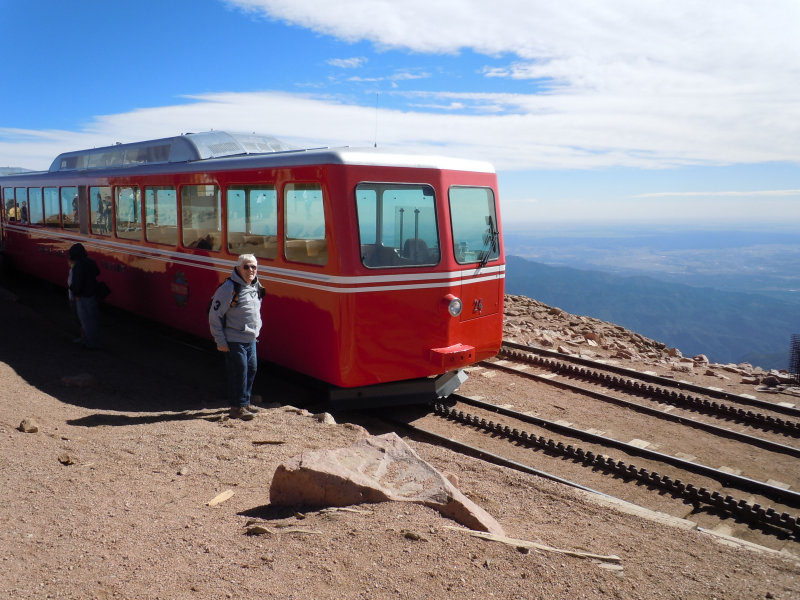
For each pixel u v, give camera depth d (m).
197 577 3.26
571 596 3.27
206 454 5.36
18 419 6.01
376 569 3.36
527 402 8.98
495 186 8.55
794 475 6.82
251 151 10.11
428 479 4.32
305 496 4.20
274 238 7.99
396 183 7.37
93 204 12.88
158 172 10.30
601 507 4.79
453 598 3.15
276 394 8.48
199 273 9.53
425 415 8.22
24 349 9.55
